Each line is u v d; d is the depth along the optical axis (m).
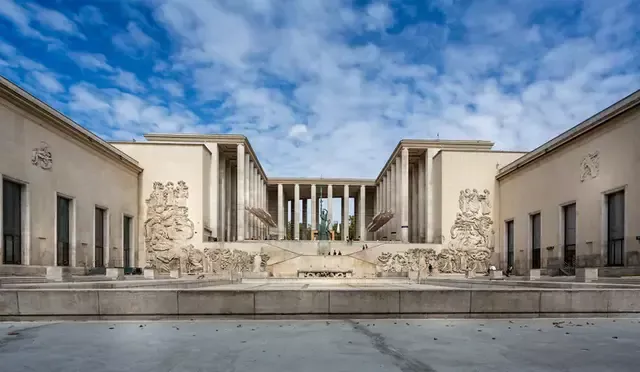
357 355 6.02
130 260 42.09
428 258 44.19
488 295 9.57
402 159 52.53
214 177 48.69
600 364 5.56
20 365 5.57
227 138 50.12
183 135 49.94
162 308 9.35
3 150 24.09
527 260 39.06
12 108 24.83
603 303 9.75
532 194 38.50
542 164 36.81
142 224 43.34
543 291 9.67
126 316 9.30
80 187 32.28
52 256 28.44
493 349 6.39
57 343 6.89
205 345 6.69
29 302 9.31
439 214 46.94
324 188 75.19
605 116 27.84
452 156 46.19
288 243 44.44
